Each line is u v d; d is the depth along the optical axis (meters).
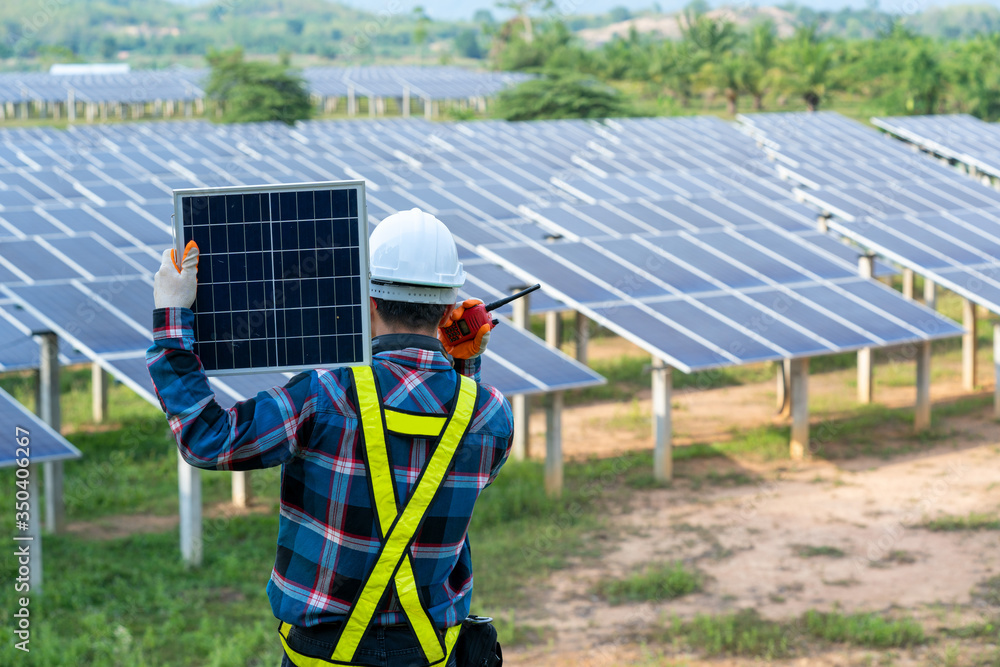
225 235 3.04
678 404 22.77
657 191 29.97
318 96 99.94
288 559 3.10
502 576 13.45
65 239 19.92
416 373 3.14
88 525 15.73
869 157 36.75
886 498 16.58
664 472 17.42
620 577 13.46
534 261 19.61
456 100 104.88
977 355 25.23
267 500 16.88
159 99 92.12
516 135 45.72
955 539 14.68
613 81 98.75
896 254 22.12
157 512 16.34
